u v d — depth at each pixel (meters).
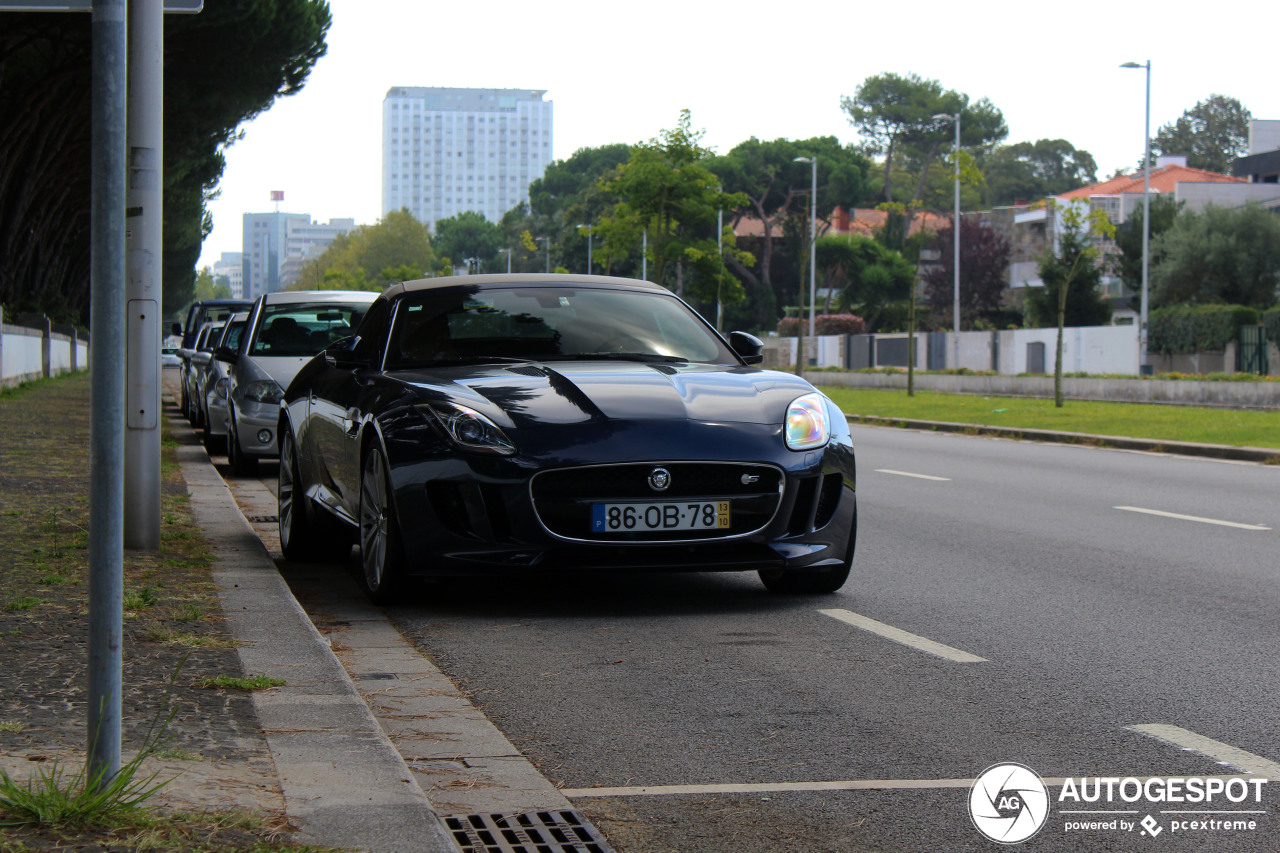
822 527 6.39
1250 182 75.38
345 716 4.13
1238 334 40.81
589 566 6.00
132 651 4.98
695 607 6.57
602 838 3.38
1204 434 18.91
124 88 3.11
